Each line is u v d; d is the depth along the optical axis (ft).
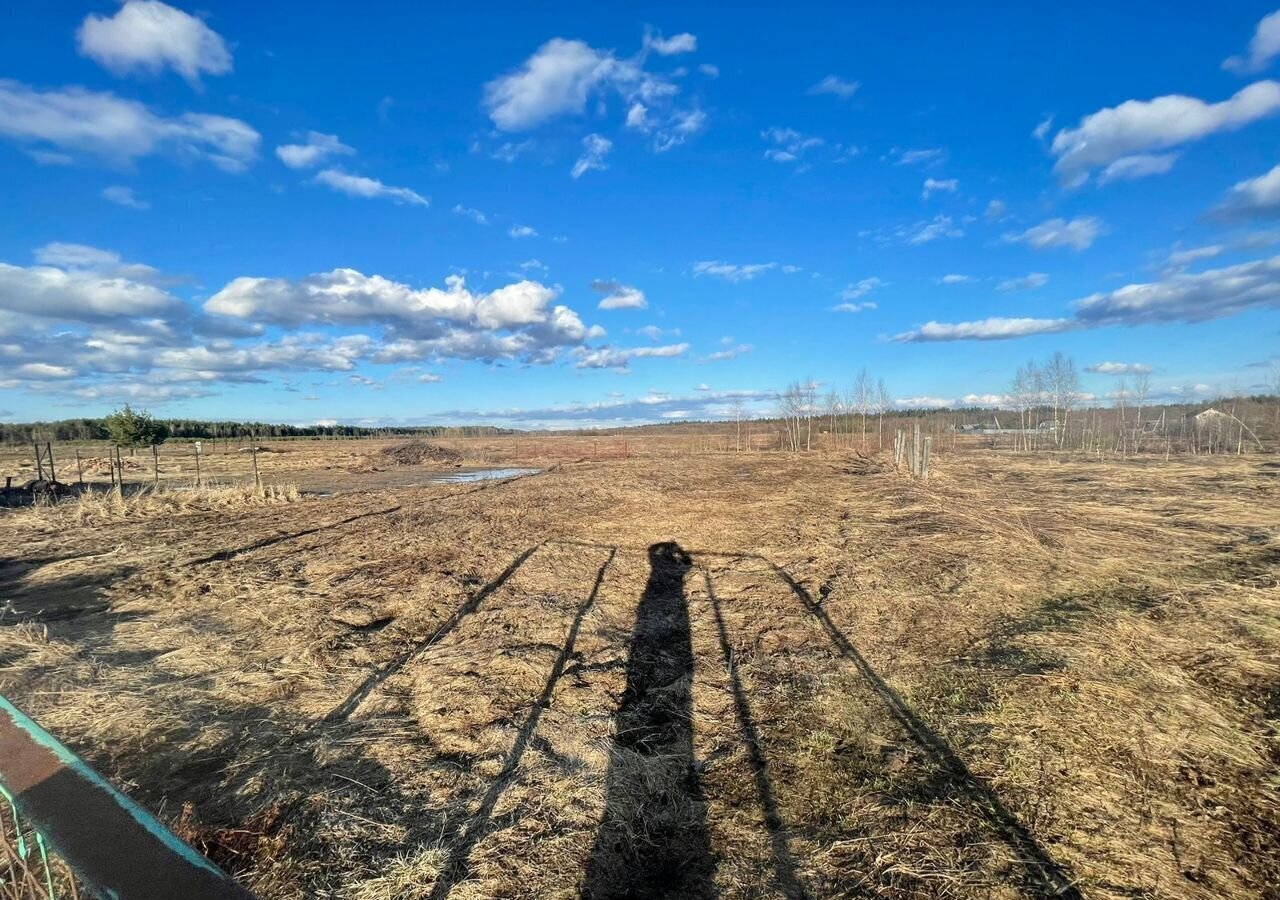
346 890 8.20
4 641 17.34
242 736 12.33
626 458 100.22
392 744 11.88
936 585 21.48
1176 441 96.37
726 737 12.18
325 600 21.29
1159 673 14.23
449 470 88.63
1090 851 8.72
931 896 7.95
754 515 37.78
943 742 11.53
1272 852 8.77
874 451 96.07
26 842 5.31
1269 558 24.44
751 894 8.18
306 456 112.16
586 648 16.87
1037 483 51.65
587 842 9.20
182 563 26.84
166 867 2.81
